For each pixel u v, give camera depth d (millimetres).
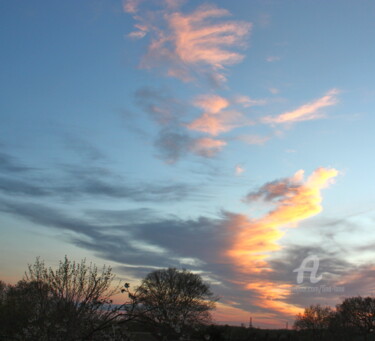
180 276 65375
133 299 16094
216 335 69188
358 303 96188
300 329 104125
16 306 19609
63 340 16781
